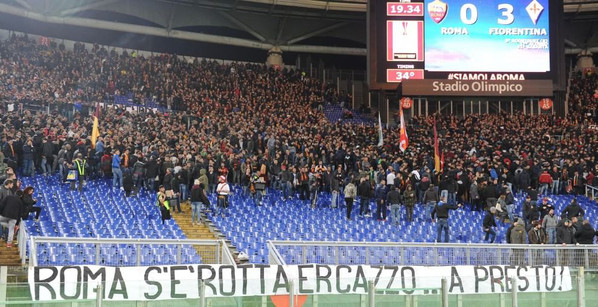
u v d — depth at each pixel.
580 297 15.84
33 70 45.84
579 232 25.11
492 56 44.56
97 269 15.47
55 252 19.05
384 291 14.05
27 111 35.72
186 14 58.31
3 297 12.57
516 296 15.20
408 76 44.06
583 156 38.81
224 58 63.94
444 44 44.31
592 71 57.81
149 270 15.88
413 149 38.38
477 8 44.75
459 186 34.03
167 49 61.84
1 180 25.81
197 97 48.34
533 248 21.50
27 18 53.25
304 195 34.38
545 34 45.16
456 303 14.80
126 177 30.03
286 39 61.19
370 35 44.25
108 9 55.44
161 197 25.95
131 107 44.84
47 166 31.28
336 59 65.94
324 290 14.10
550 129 45.84
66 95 42.62
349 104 56.97
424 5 44.50
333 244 20.12
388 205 32.44
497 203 31.20
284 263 19.08
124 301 13.08
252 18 59.50
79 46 51.59
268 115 45.94
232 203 32.19
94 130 31.89
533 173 36.56
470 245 21.02
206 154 32.47
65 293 12.84
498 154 36.69
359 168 34.75
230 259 18.23
